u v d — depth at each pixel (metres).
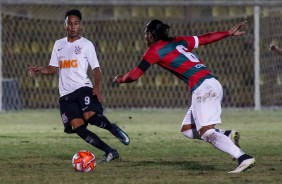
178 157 24.53
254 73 53.00
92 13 54.44
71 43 23.00
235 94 54.62
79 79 22.91
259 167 21.42
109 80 54.78
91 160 20.50
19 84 53.16
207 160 23.58
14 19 53.53
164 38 20.64
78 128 22.80
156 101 54.91
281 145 28.75
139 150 27.00
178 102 54.91
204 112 20.20
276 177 19.05
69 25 22.98
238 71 54.31
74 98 22.86
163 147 28.09
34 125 40.31
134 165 22.14
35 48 54.00
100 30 54.88
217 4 51.06
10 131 36.22
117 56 54.97
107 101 54.59
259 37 52.31
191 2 51.12
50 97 54.06
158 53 20.45
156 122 42.47
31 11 54.06
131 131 36.03
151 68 54.62
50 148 27.86
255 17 51.34
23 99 53.41
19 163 22.83
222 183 17.95
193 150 26.89
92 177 19.25
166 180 18.52
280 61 53.78
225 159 23.88
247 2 50.81
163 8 54.91
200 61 20.73
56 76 54.00
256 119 44.66
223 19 53.25
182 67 20.44
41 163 22.78
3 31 53.34
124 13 54.97
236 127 38.41
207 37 21.09
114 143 29.94
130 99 54.69
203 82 20.30
